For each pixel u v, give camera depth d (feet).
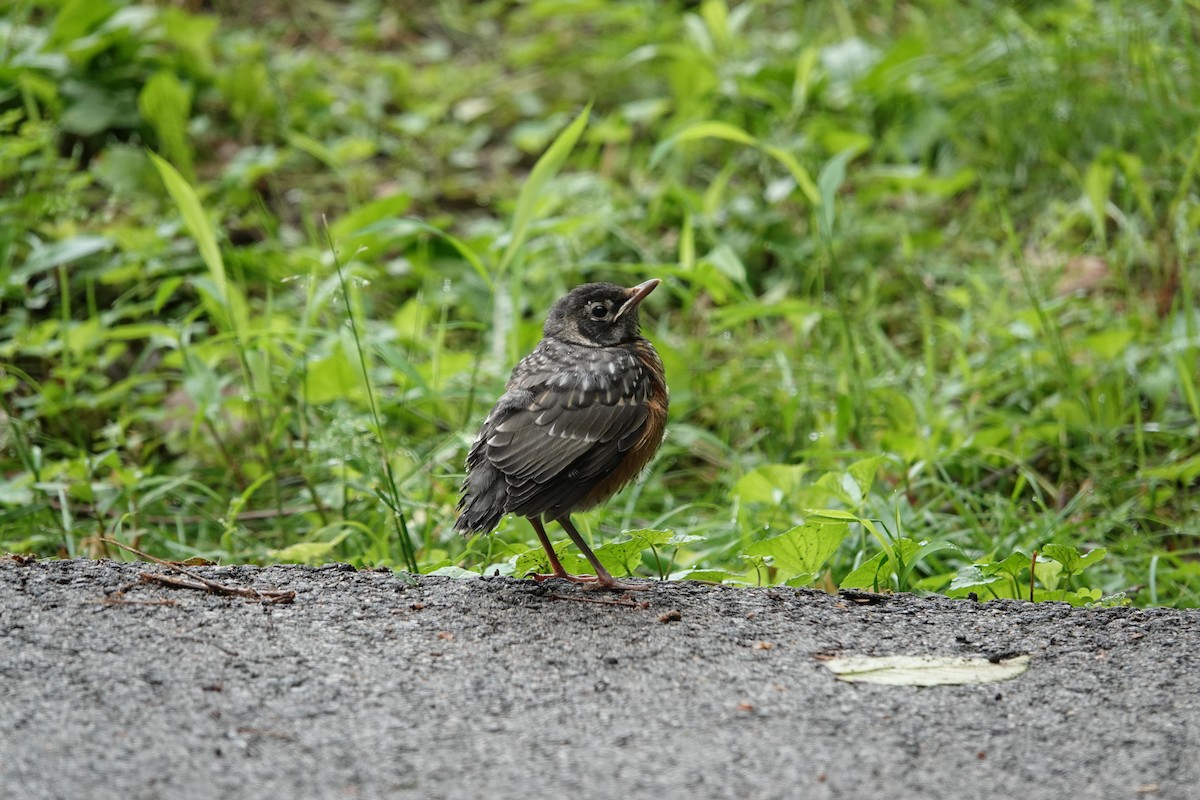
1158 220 45.65
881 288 46.26
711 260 38.52
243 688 19.62
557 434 25.26
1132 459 37.24
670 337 45.39
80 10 51.03
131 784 16.94
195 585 23.26
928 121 52.16
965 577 26.43
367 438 31.30
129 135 51.47
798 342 42.24
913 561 26.53
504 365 39.73
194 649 20.86
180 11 54.60
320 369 35.47
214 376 34.71
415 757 17.76
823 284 44.98
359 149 51.98
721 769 17.52
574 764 17.62
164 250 43.06
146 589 23.13
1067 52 50.21
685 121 52.24
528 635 21.83
